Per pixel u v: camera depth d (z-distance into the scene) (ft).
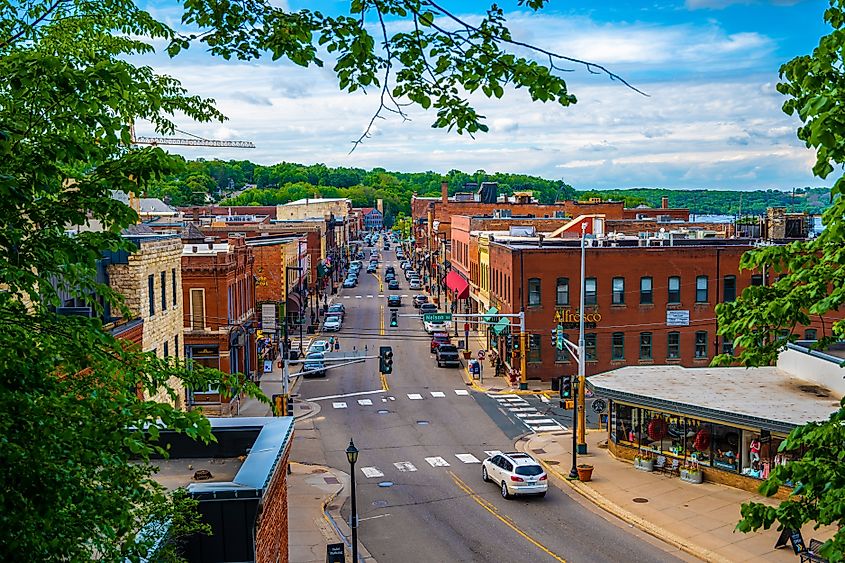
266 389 167.84
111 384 26.12
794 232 218.79
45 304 26.18
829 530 80.38
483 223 277.23
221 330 145.48
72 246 24.52
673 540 81.97
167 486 48.21
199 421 23.95
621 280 173.58
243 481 43.50
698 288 175.22
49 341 24.21
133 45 36.55
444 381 177.06
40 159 23.49
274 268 237.04
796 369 113.50
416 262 510.99
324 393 164.66
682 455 105.91
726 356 34.30
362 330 248.11
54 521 22.49
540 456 119.03
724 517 88.02
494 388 169.27
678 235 230.27
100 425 23.49
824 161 26.03
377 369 191.01
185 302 145.38
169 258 114.62
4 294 23.36
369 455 120.06
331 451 122.42
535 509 94.94
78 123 24.79
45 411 22.76
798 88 29.22
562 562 77.41
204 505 41.06
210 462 54.19
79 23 33.53
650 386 111.24
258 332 180.96
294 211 537.24
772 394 102.17
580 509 95.04
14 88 23.22
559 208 374.84
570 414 146.82
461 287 263.49
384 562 78.07
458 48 23.70
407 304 318.04
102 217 26.16
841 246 31.12
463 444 126.41
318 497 99.66
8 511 21.12
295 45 25.12
